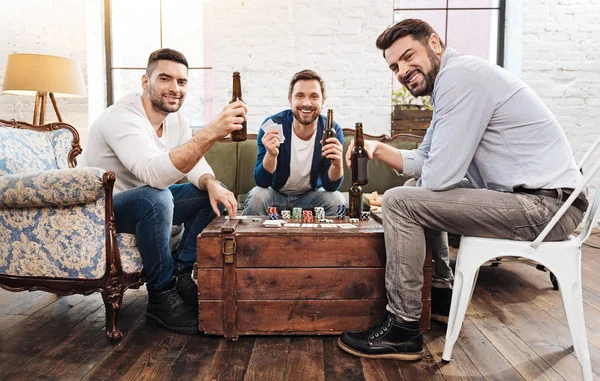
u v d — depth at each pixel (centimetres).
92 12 383
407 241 144
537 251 133
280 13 371
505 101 142
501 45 397
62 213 159
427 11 400
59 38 370
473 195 141
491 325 176
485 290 224
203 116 411
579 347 128
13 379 131
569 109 366
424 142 181
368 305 159
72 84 322
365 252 157
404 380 131
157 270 169
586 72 363
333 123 233
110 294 158
